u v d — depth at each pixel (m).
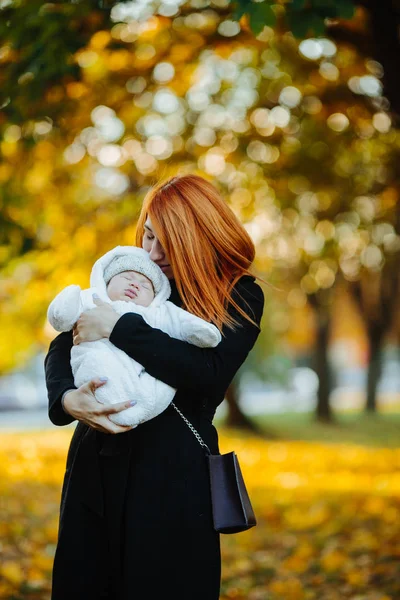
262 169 9.21
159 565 2.72
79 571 2.78
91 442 2.84
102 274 2.95
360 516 8.27
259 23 4.18
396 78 5.93
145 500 2.74
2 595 5.02
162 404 2.73
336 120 8.75
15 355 13.96
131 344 2.72
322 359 25.53
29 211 7.72
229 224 3.01
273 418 27.14
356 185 9.67
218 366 2.79
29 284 8.59
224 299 2.93
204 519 2.77
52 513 8.09
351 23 6.14
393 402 39.44
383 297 24.81
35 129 6.17
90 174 8.60
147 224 3.04
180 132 8.71
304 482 11.68
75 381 2.79
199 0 6.72
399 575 5.70
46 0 4.94
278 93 8.66
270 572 6.15
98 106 7.32
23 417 26.98
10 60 5.33
